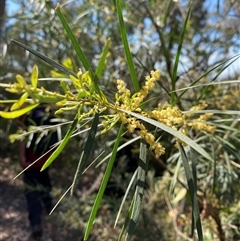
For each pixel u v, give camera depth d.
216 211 0.40
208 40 0.58
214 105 0.51
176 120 0.23
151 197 0.60
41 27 0.59
